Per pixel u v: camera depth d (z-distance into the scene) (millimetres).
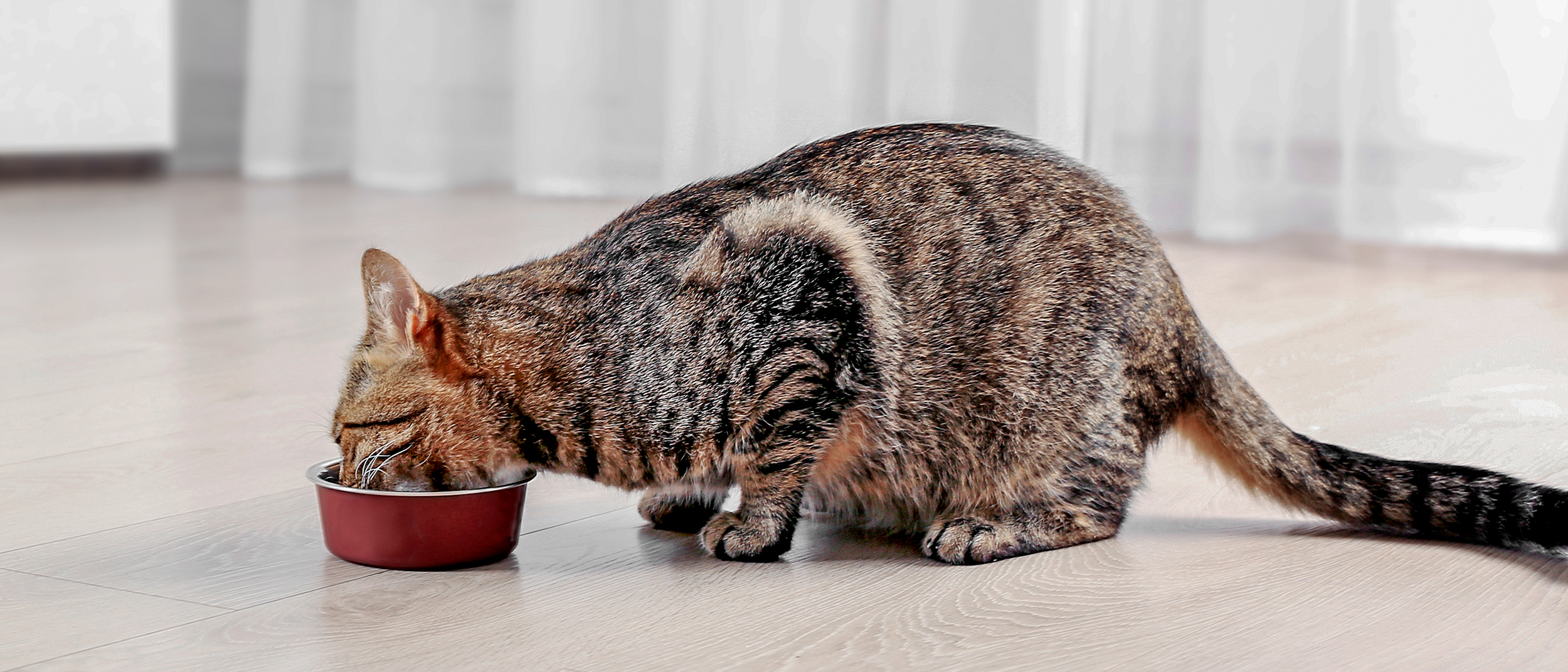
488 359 1798
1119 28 3406
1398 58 3557
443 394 1796
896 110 2811
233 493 1972
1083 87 3055
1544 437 2117
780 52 3469
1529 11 3412
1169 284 1866
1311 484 1869
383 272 1783
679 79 3730
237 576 1779
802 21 3438
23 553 1823
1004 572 1797
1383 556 1823
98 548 1835
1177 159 3596
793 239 1798
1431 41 3521
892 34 3268
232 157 5371
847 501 1893
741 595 1752
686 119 3508
